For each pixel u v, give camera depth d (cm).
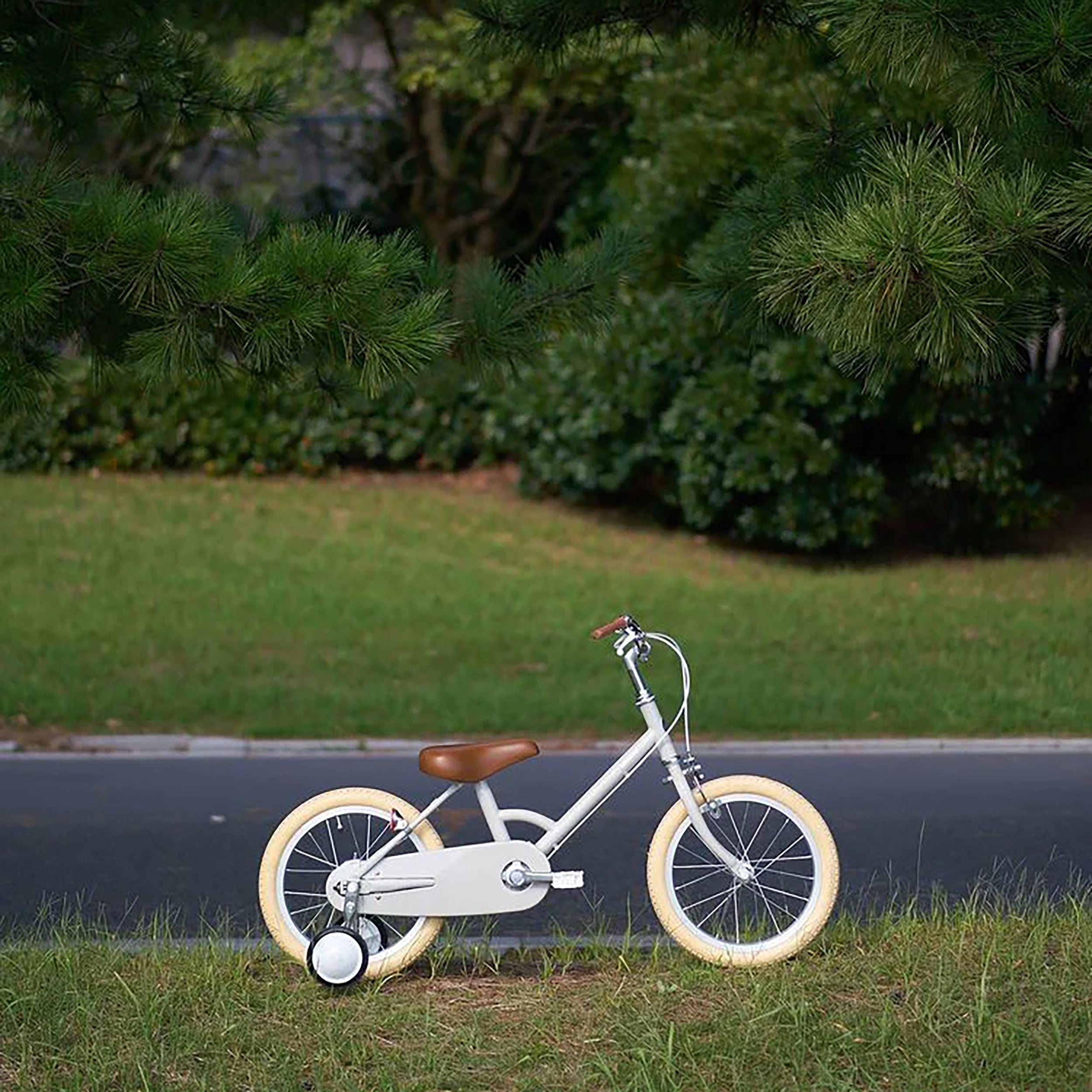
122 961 612
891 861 803
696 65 1553
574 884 591
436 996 584
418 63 1747
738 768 1000
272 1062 517
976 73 491
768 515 1553
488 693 1147
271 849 605
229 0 930
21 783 958
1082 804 920
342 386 612
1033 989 566
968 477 1556
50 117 684
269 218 600
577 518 1683
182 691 1142
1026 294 505
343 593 1413
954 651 1289
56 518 1584
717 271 624
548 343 643
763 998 561
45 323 557
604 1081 502
